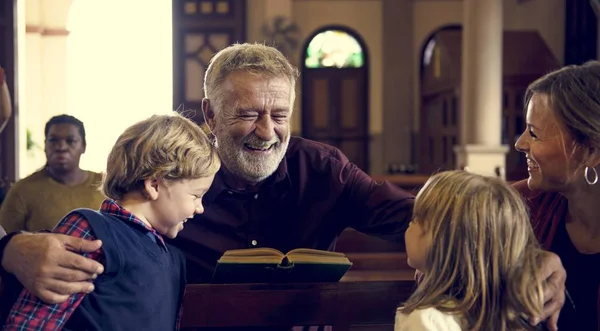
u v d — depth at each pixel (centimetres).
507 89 1119
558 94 152
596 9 368
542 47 1152
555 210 169
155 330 163
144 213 170
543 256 148
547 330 154
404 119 1382
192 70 1152
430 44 1376
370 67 1373
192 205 171
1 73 245
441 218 146
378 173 1377
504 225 144
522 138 164
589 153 151
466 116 950
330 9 1364
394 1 1362
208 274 206
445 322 141
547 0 1271
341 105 1375
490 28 924
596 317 159
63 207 361
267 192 207
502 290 143
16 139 676
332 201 212
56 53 1262
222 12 1155
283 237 210
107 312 156
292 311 190
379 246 698
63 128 362
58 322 150
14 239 153
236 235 207
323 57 1370
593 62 155
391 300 192
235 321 189
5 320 157
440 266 146
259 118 191
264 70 190
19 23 700
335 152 220
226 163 199
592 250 162
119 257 158
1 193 513
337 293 191
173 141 166
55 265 146
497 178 154
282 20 1153
